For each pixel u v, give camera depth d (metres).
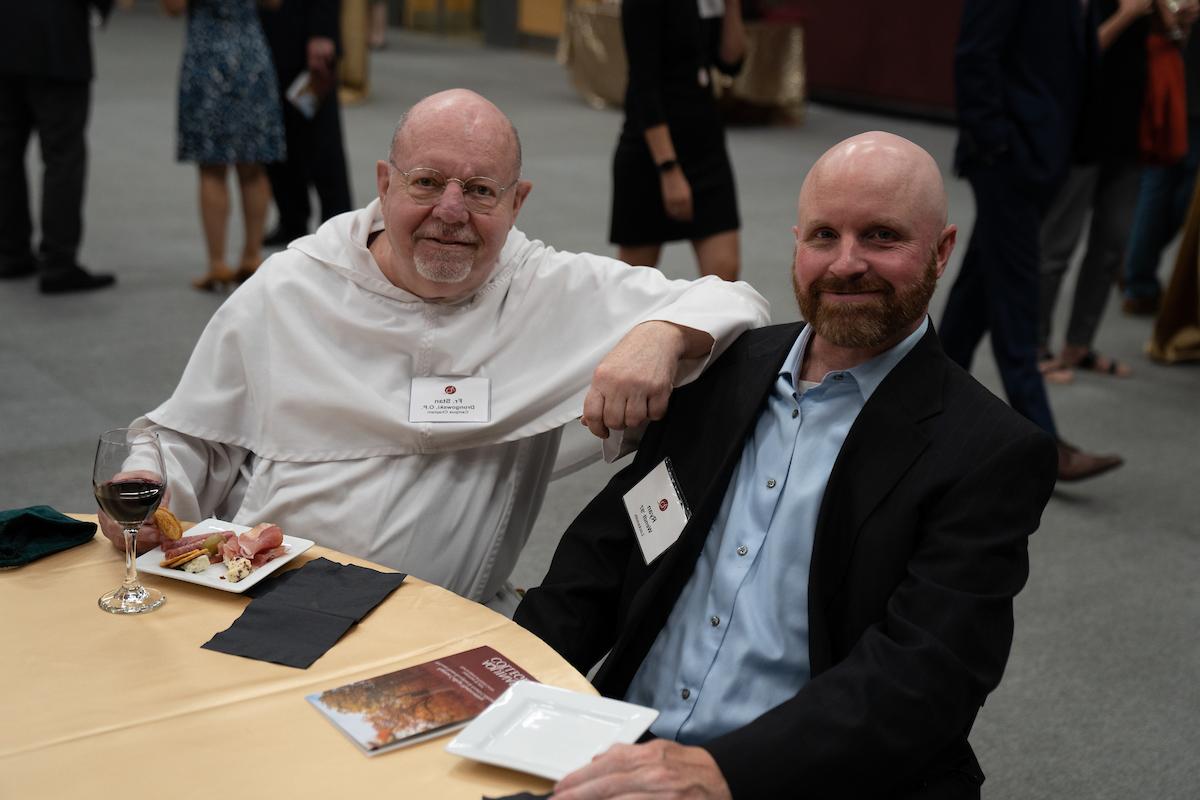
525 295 2.16
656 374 1.77
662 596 1.77
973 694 1.49
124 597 1.62
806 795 1.41
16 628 1.54
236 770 1.26
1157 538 3.71
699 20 3.83
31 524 1.75
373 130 9.89
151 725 1.34
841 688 1.47
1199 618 3.23
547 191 8.02
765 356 1.83
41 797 1.21
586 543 1.90
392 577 1.69
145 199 7.42
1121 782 2.51
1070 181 4.74
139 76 12.55
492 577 2.19
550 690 1.40
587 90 11.96
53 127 5.32
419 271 2.04
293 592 1.64
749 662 1.68
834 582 1.63
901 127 11.58
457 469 2.12
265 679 1.44
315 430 2.12
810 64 12.91
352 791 1.24
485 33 17.08
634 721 1.36
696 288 2.07
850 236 1.63
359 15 11.02
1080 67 3.70
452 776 1.27
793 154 9.94
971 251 3.92
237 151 5.37
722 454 1.79
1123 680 2.91
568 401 2.13
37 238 6.40
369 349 2.13
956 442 1.60
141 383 4.41
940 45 11.63
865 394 1.69
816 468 1.70
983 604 1.50
